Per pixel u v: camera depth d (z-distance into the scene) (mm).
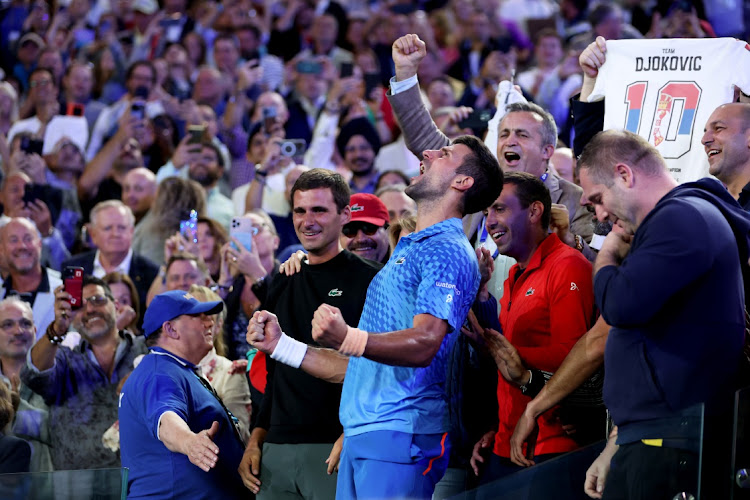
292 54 33750
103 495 10516
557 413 11359
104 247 22000
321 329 8695
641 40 13070
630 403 8781
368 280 12211
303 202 12297
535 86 29281
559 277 11461
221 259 19172
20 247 20672
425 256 9531
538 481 9383
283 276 12789
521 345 11695
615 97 13102
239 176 26453
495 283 13453
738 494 8695
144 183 24141
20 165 25844
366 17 34188
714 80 12633
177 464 12508
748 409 8680
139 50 32500
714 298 8477
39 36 33406
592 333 10469
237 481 12867
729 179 11398
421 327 9086
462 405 12086
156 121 26594
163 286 20391
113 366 17172
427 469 9734
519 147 13703
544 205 12047
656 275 8242
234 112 27922
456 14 32719
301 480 11953
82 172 26141
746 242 8820
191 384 12883
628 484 8727
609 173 9125
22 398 16734
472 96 29516
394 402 9609
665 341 8617
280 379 12328
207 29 33438
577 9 32688
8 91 28516
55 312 16891
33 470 16438
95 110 29141
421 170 10516
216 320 16578
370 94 27266
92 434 16766
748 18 30344
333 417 12008
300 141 23781
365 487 9633
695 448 8258
